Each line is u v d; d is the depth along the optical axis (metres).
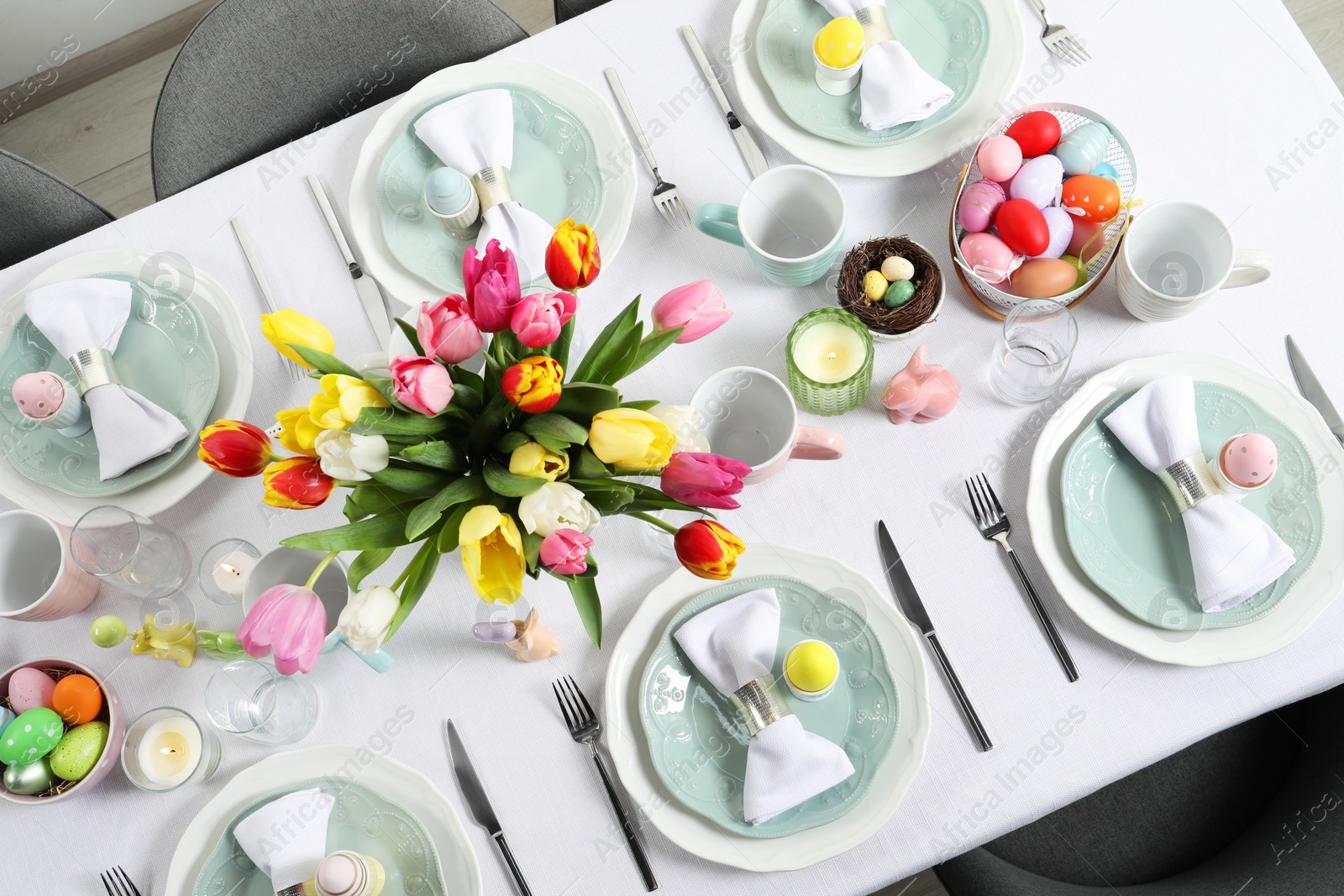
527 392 0.58
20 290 1.12
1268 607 0.91
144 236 1.14
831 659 0.88
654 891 0.92
